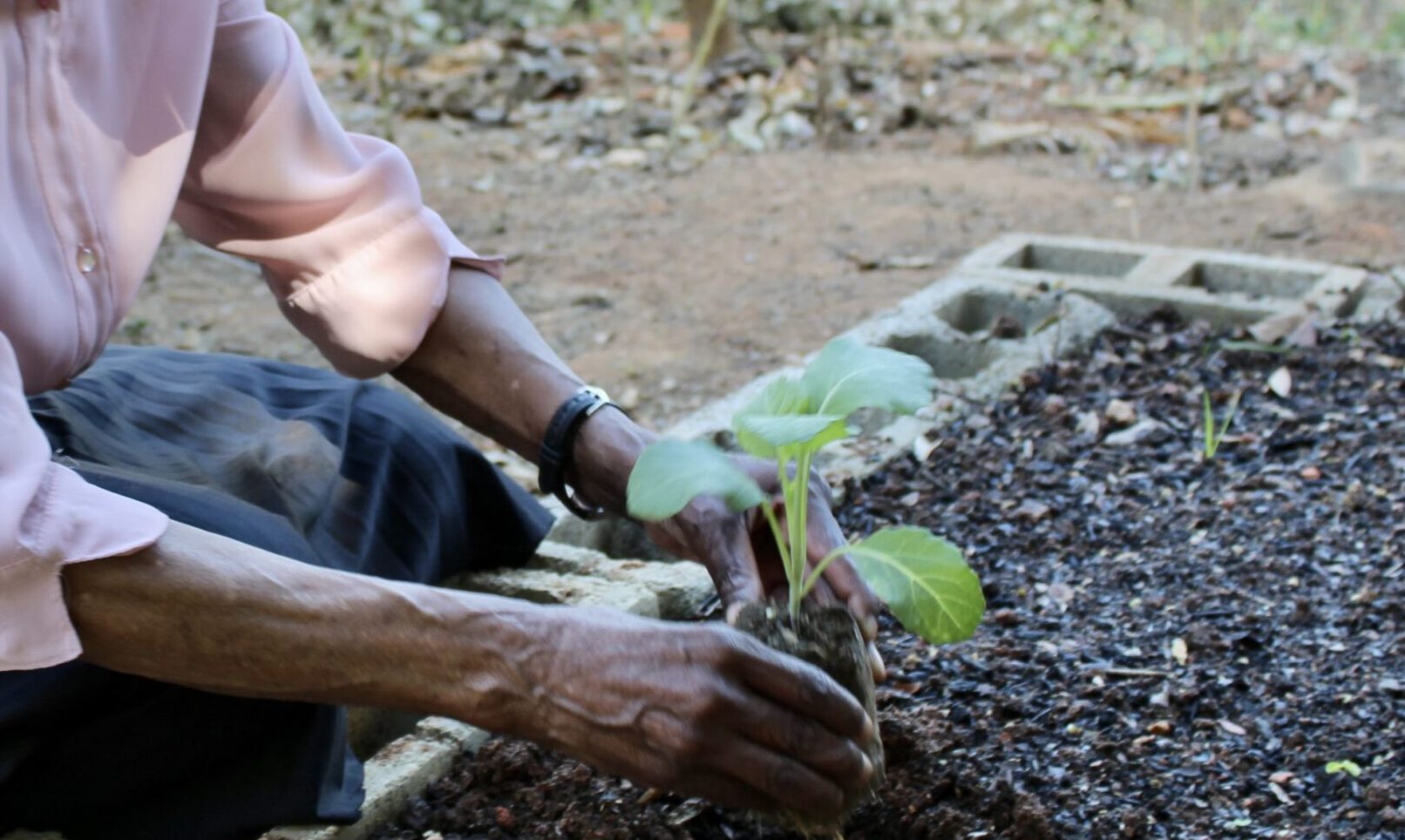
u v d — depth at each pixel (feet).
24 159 5.06
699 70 20.48
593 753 4.52
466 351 6.12
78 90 5.14
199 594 4.43
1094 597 7.43
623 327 12.21
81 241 5.21
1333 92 20.08
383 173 6.16
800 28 23.48
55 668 4.94
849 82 20.27
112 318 5.46
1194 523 8.13
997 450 9.17
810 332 11.91
